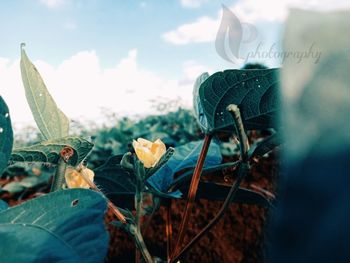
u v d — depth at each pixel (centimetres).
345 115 7
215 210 100
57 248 18
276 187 8
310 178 7
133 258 82
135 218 25
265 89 24
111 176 34
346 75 7
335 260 6
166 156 24
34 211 19
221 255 83
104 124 246
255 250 83
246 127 28
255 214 96
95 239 18
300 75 8
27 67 25
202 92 26
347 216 6
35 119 26
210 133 28
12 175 155
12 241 17
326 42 7
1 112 20
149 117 252
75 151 24
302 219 6
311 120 7
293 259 6
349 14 7
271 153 136
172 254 28
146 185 29
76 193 19
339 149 7
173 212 100
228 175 27
